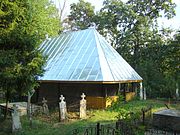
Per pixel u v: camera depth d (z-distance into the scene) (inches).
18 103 864.9
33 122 643.5
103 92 852.6
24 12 600.4
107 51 974.4
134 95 1089.4
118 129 404.2
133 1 1574.8
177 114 544.4
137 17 1491.1
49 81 900.6
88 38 1032.8
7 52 552.4
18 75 552.4
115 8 1560.0
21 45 574.9
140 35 1497.3
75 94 906.7
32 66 569.0
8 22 581.3
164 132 506.9
